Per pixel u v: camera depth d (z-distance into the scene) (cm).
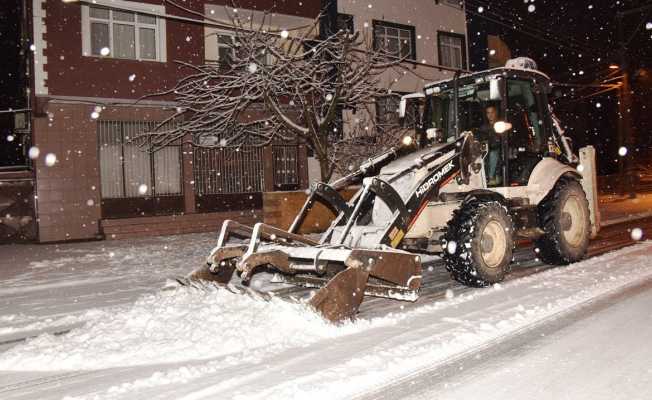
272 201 1348
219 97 1205
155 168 1592
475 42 2445
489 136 770
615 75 2375
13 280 891
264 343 480
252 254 551
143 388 394
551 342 462
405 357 435
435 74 2223
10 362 465
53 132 1443
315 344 473
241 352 463
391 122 1555
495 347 458
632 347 440
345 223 676
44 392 402
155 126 1492
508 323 514
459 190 725
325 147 1173
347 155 1438
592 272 728
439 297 653
